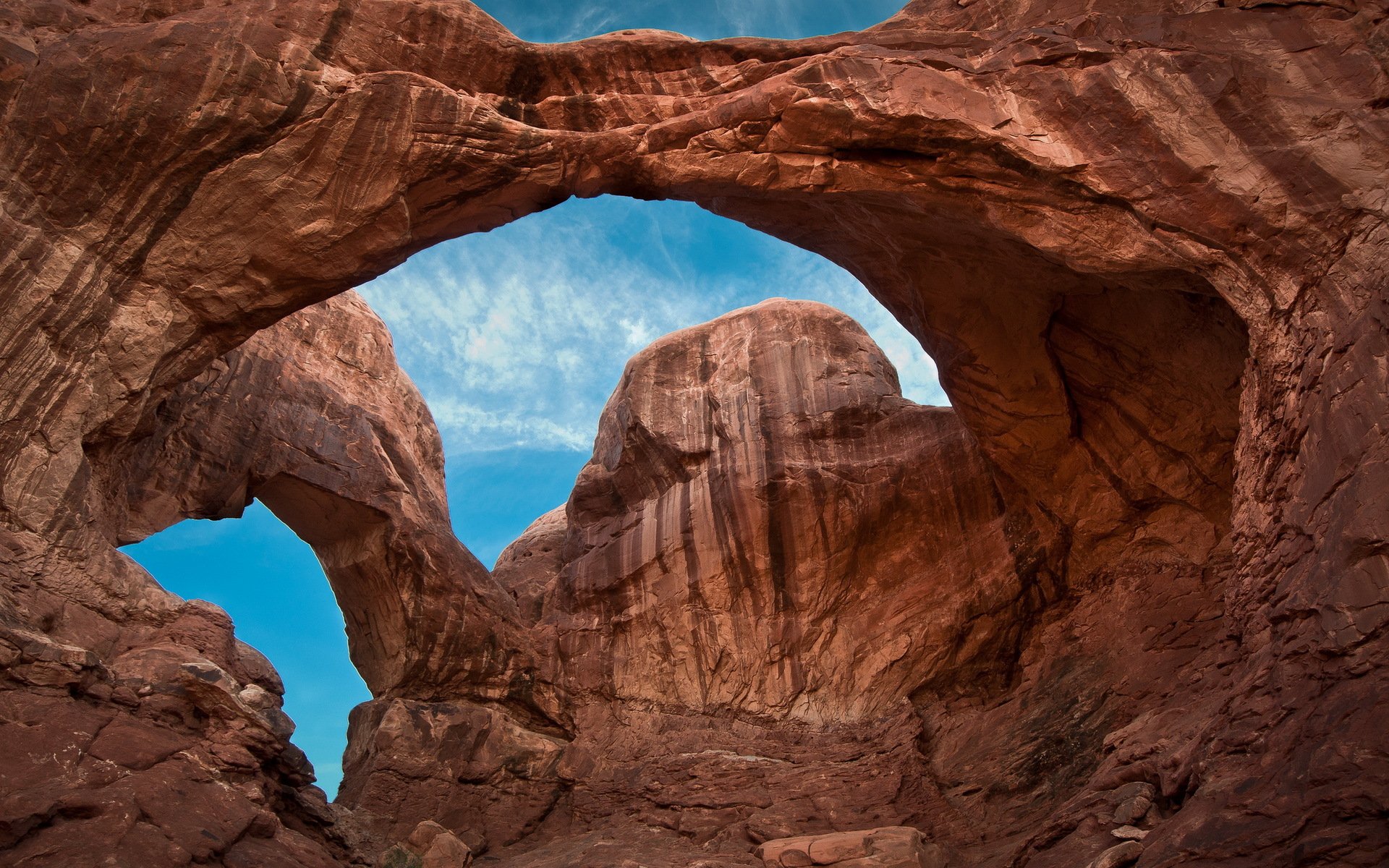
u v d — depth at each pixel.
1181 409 16.20
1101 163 12.51
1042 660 17.92
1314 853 7.95
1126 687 16.00
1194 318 15.22
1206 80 12.35
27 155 12.46
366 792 17.84
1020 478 18.28
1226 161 12.05
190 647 12.59
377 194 13.16
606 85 14.39
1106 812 11.60
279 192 12.98
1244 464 12.26
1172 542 16.98
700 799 17.84
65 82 12.46
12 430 12.12
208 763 11.24
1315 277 11.39
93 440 13.12
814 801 17.05
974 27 14.27
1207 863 8.77
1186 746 11.16
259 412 18.45
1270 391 11.70
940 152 13.16
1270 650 10.39
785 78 13.41
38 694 10.48
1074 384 17.17
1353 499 9.50
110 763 10.30
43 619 11.45
